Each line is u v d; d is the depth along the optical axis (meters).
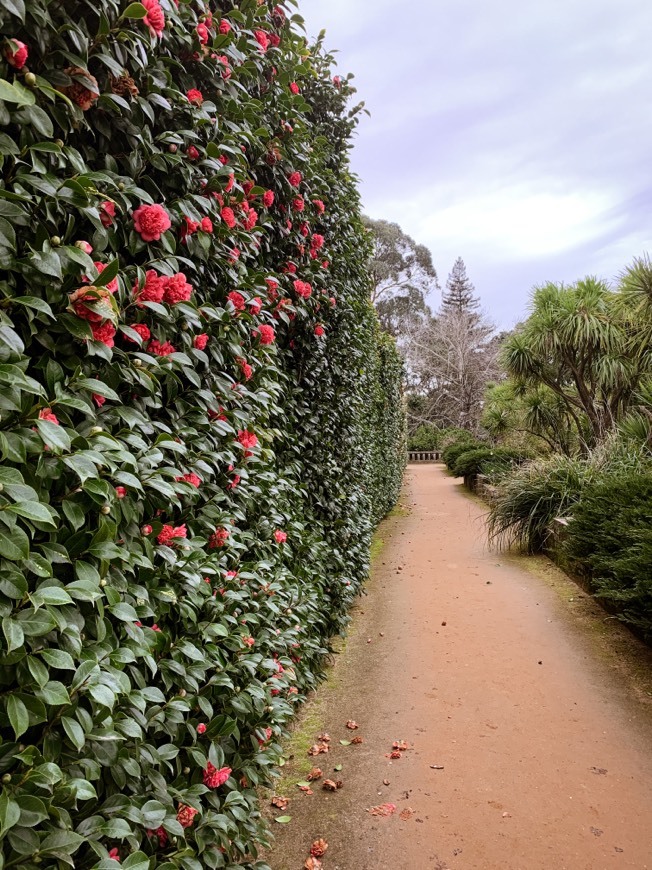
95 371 1.15
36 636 0.93
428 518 9.22
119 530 1.22
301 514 3.22
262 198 2.28
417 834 2.00
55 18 1.05
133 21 1.18
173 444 1.32
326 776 2.40
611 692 3.02
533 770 2.37
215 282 1.78
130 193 1.24
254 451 1.97
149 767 1.27
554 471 6.27
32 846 0.85
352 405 4.62
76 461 0.96
